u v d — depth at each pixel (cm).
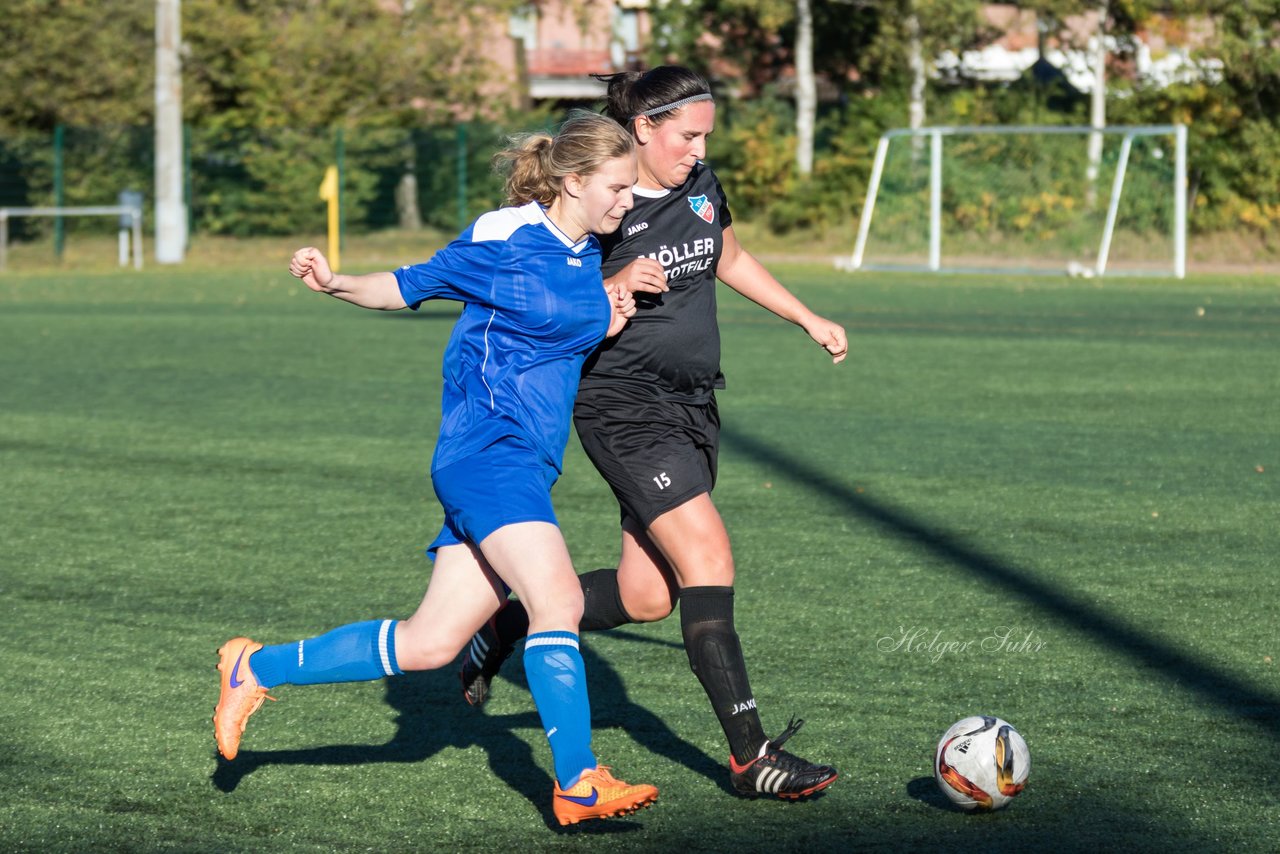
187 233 7962
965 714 1118
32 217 7956
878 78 9319
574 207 919
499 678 1239
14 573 1577
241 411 2702
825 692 1171
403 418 2620
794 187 8212
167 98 7112
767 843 887
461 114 9244
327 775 1009
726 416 2639
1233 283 5878
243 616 1416
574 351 941
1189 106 7381
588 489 2027
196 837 902
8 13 8150
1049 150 7150
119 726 1109
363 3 8962
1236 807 933
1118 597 1452
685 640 962
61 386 3030
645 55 9694
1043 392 2923
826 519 1812
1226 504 1884
